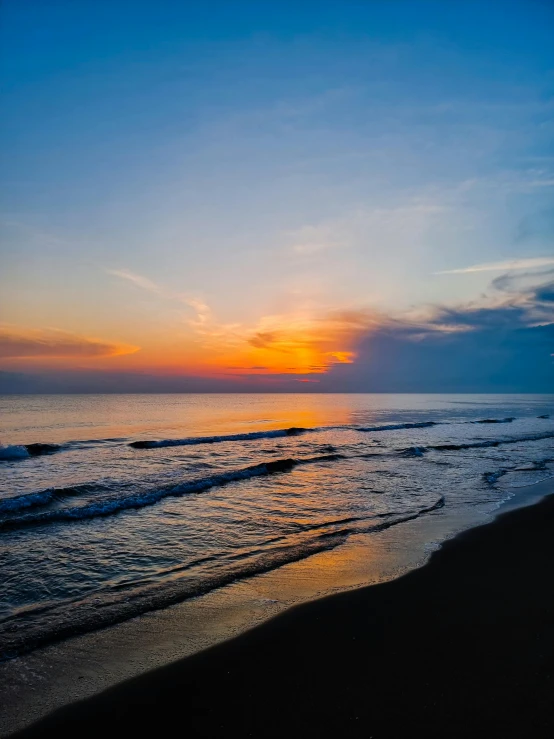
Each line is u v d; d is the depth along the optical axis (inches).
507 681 149.6
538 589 230.8
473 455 802.8
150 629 197.2
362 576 257.3
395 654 169.5
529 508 416.8
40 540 330.0
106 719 137.6
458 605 212.5
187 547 315.0
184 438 1062.4
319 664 164.7
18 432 1224.8
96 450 870.4
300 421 1732.3
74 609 218.4
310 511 415.5
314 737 126.3
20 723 136.3
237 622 202.2
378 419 1866.4
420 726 128.6
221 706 141.9
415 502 450.9
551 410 2655.0
